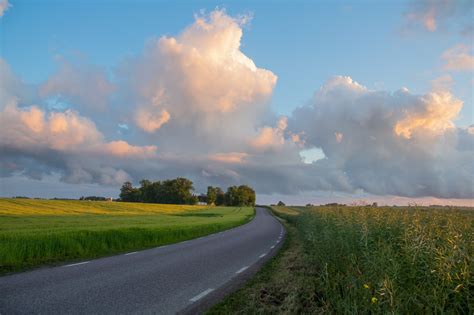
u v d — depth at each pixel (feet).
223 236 69.72
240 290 22.79
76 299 19.34
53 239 38.83
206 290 22.67
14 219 91.50
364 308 13.96
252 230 90.94
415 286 13.35
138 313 17.26
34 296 19.67
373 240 20.39
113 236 48.11
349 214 36.88
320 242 30.50
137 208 222.69
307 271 27.40
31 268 29.17
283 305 17.76
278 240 63.21
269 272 29.78
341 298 16.25
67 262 33.01
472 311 11.42
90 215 133.28
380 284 12.48
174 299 20.17
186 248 47.24
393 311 11.96
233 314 17.43
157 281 24.93
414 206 30.63
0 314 16.31
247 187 593.83
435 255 13.76
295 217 115.14
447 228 17.99
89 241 43.01
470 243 14.64
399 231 22.17
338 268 22.66
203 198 565.12
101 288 22.15
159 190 488.44
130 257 37.27
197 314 17.44
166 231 61.05
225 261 35.91
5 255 31.81
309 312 16.81
